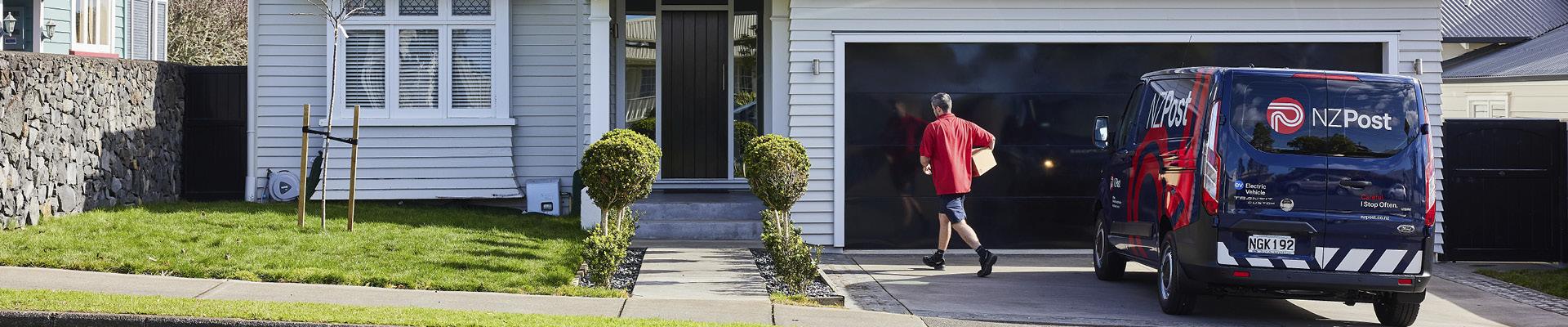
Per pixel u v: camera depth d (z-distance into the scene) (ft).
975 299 30.45
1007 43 40.09
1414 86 26.78
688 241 42.34
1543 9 79.66
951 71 40.04
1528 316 30.07
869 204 40.11
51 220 36.24
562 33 48.49
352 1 46.91
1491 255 40.78
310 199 46.65
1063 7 39.93
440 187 47.42
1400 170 26.40
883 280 33.76
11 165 34.37
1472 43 76.69
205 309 23.39
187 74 48.85
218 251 31.91
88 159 39.24
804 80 39.60
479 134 47.65
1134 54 40.34
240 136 48.88
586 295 27.94
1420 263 26.37
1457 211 40.83
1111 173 34.06
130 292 26.08
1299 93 26.55
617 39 49.01
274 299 25.71
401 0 47.21
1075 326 26.76
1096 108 40.34
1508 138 40.91
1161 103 30.40
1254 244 26.22
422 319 23.17
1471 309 31.07
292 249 32.71
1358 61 40.50
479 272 30.14
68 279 27.45
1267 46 40.29
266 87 47.67
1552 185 40.83
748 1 49.52
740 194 48.60
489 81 47.55
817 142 39.81
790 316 25.93
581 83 48.08
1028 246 40.55
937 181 35.53
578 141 48.32
